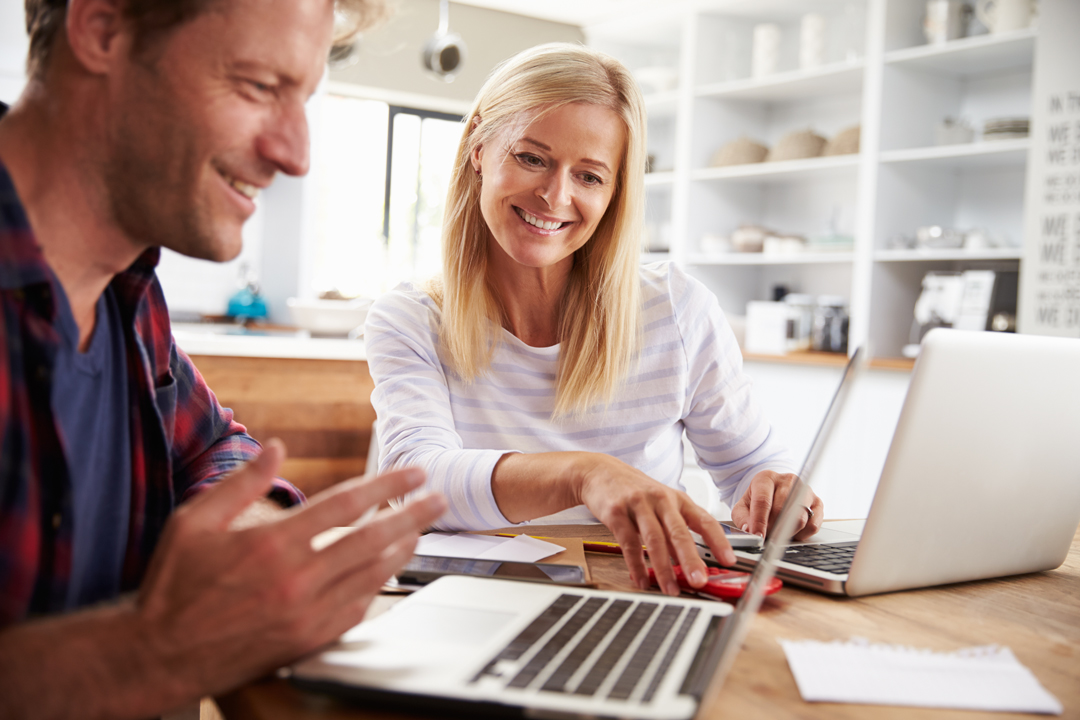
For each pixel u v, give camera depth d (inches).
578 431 55.2
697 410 58.7
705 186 189.5
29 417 22.8
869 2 154.9
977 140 156.6
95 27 22.2
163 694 20.0
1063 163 127.3
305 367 117.7
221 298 173.3
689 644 24.1
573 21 211.2
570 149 49.3
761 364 169.2
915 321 153.6
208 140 22.8
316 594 21.5
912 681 25.0
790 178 185.3
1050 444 36.4
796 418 162.2
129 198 23.4
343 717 21.3
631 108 51.2
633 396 55.6
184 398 35.5
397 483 22.2
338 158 211.2
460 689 20.9
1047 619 32.7
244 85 23.0
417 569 33.4
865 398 148.6
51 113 23.0
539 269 54.0
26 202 23.4
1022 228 150.7
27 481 22.2
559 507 37.9
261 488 21.6
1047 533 38.8
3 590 21.8
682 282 58.3
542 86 49.3
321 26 24.2
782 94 182.4
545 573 33.7
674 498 33.3
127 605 20.9
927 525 33.8
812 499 43.7
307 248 168.2
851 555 38.1
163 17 22.1
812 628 29.9
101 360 27.1
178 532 20.5
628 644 24.0
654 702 20.2
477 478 40.7
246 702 22.3
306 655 23.1
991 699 24.0
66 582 24.0
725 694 23.7
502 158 50.3
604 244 54.1
